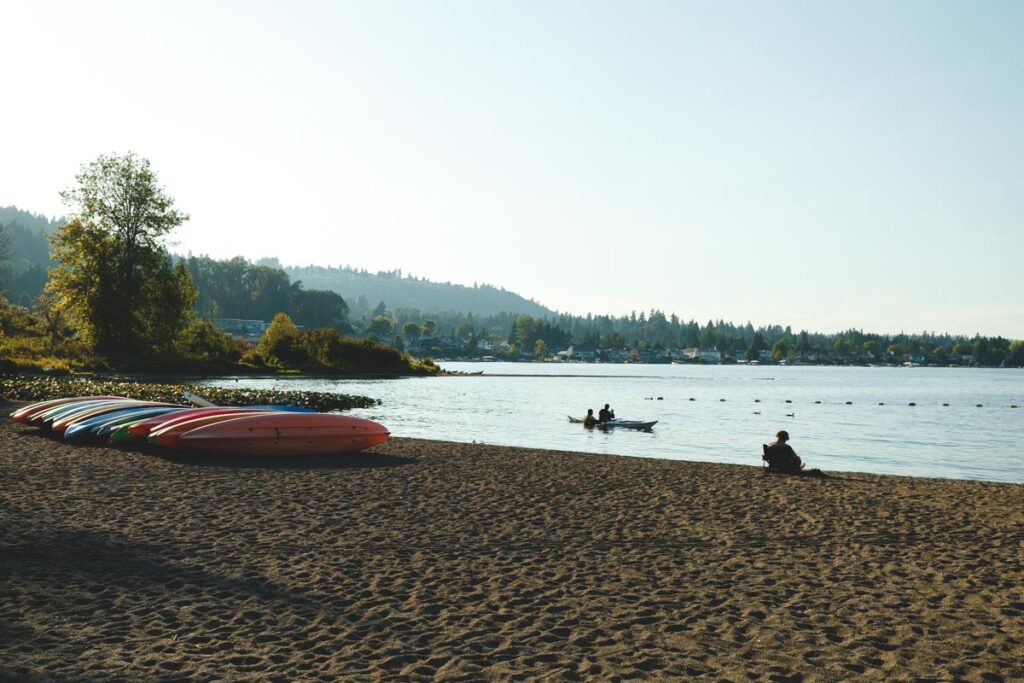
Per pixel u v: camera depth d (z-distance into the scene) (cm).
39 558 838
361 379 8931
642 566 881
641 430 3553
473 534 1029
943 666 587
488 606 722
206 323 9188
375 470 1633
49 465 1543
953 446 3181
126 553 872
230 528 1021
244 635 628
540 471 1672
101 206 6719
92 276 6625
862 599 762
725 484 1530
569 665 579
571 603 736
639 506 1266
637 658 596
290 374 8869
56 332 7231
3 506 1112
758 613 714
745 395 7612
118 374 6462
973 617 708
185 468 1583
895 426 4169
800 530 1091
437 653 598
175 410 2092
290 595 739
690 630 664
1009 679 563
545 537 1021
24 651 576
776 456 1731
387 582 793
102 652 580
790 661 595
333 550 919
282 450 1852
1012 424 4369
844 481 1609
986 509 1271
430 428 3362
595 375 13825
